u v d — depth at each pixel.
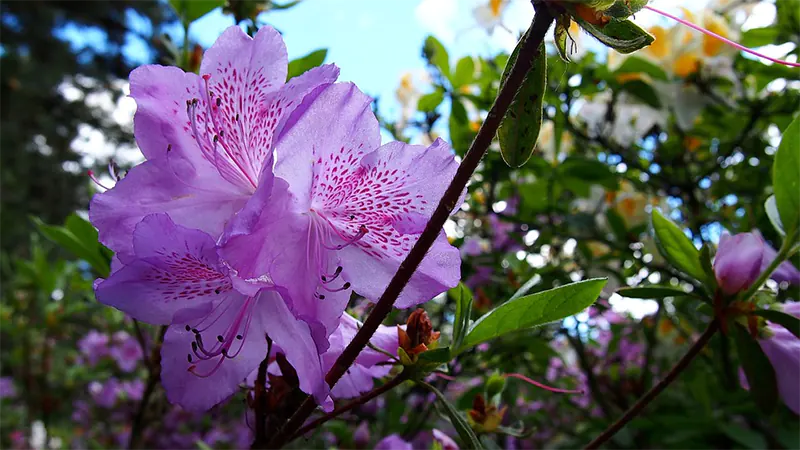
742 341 0.15
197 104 0.13
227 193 0.13
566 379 0.38
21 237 1.46
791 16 0.30
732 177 0.35
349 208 0.13
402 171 0.13
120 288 0.12
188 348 0.13
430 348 0.14
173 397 0.13
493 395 0.18
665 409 0.32
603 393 0.35
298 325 0.12
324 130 0.12
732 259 0.15
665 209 0.34
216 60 0.14
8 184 1.55
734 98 0.32
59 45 1.79
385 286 0.13
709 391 0.30
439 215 0.11
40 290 0.43
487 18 0.29
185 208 0.13
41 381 0.51
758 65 0.30
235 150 0.14
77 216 0.21
